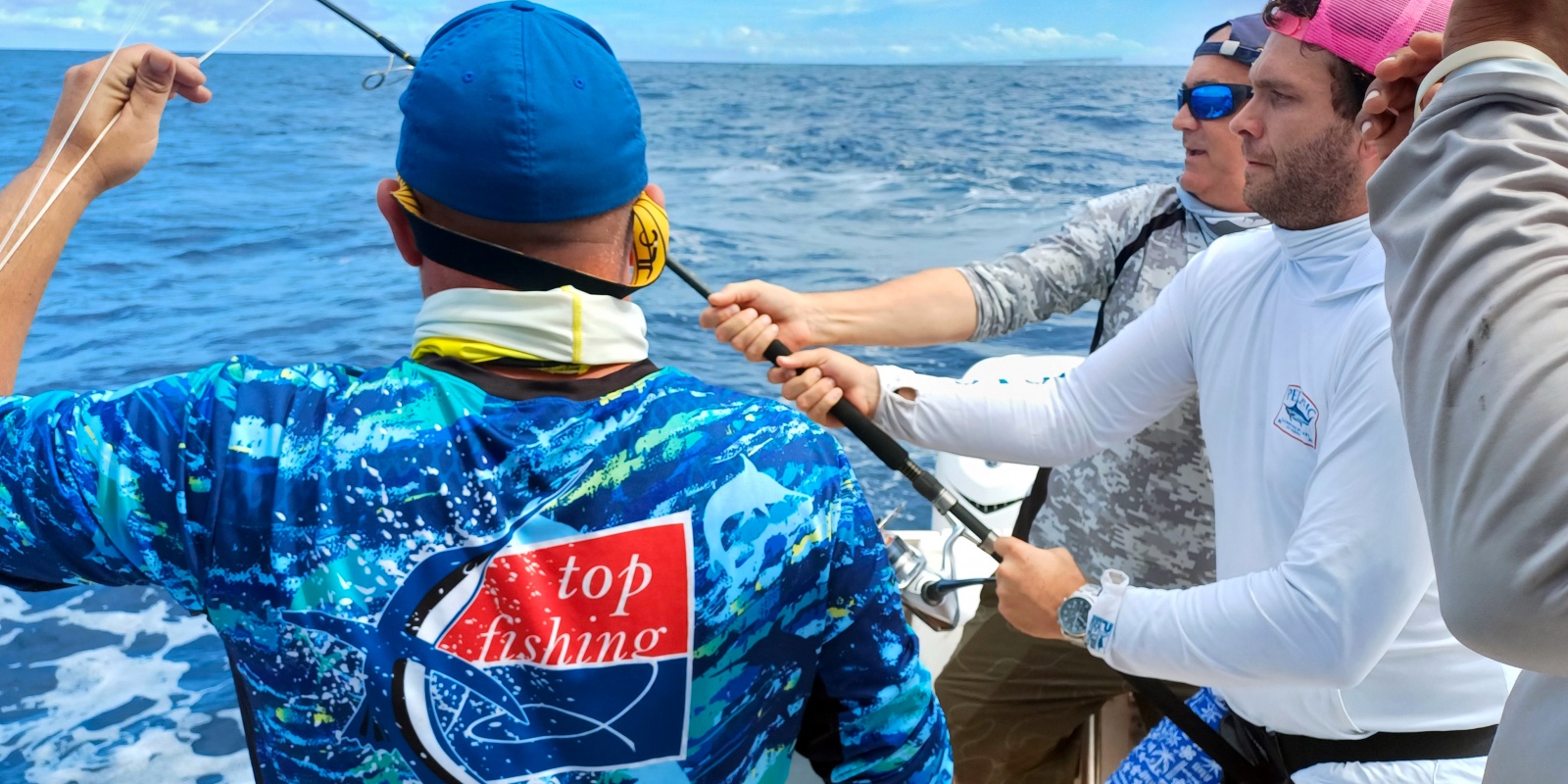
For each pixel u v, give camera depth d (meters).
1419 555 1.02
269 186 10.14
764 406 0.78
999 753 1.84
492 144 0.71
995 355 5.42
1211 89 1.54
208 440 0.72
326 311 6.40
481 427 0.72
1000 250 8.14
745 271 7.34
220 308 6.42
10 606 3.07
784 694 0.79
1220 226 1.61
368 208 9.26
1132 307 1.69
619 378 0.76
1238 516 1.26
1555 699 0.69
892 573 0.83
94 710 2.63
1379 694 1.16
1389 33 1.03
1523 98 0.56
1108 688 1.78
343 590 0.71
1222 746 1.28
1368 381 1.04
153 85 0.94
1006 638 1.81
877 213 9.43
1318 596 1.05
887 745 0.84
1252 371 1.22
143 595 3.15
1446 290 0.53
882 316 1.64
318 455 0.72
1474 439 0.50
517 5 0.77
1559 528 0.46
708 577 0.73
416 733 0.72
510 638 0.72
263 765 0.75
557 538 0.72
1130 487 1.62
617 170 0.74
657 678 0.73
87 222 8.42
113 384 5.21
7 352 0.87
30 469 0.72
